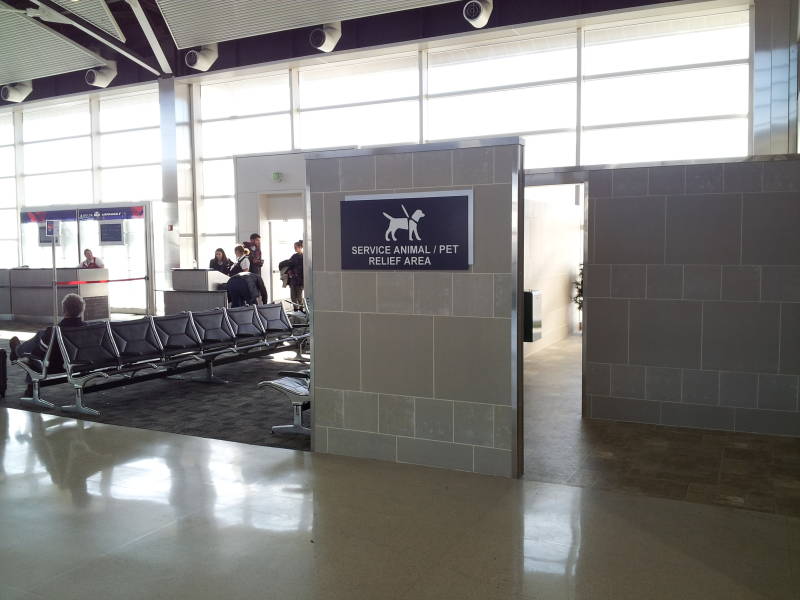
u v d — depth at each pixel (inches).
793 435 221.1
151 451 202.5
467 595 117.1
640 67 433.7
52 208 652.1
